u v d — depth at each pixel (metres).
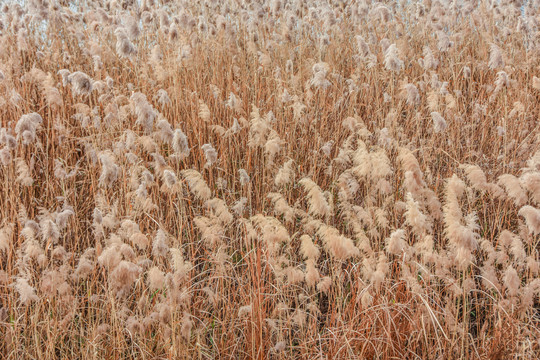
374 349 2.24
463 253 2.19
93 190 3.43
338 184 3.12
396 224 2.95
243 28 6.57
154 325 2.50
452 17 6.68
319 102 5.02
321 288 2.43
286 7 6.83
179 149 2.94
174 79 4.55
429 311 2.18
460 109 5.16
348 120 3.93
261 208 3.55
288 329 2.55
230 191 3.75
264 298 2.56
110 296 2.35
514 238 2.44
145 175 3.03
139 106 2.91
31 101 4.34
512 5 6.82
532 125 4.73
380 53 5.91
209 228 2.71
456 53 6.07
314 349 2.35
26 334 2.49
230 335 2.46
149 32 5.96
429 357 2.25
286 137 4.36
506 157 4.01
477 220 3.44
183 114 4.55
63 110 3.89
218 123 4.46
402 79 5.54
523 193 2.30
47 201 3.50
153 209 3.23
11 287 2.52
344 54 6.26
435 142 4.21
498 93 5.11
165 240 2.51
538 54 6.40
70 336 2.44
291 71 5.13
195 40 5.49
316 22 6.62
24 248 2.54
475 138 4.62
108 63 5.31
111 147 3.75
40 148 3.88
